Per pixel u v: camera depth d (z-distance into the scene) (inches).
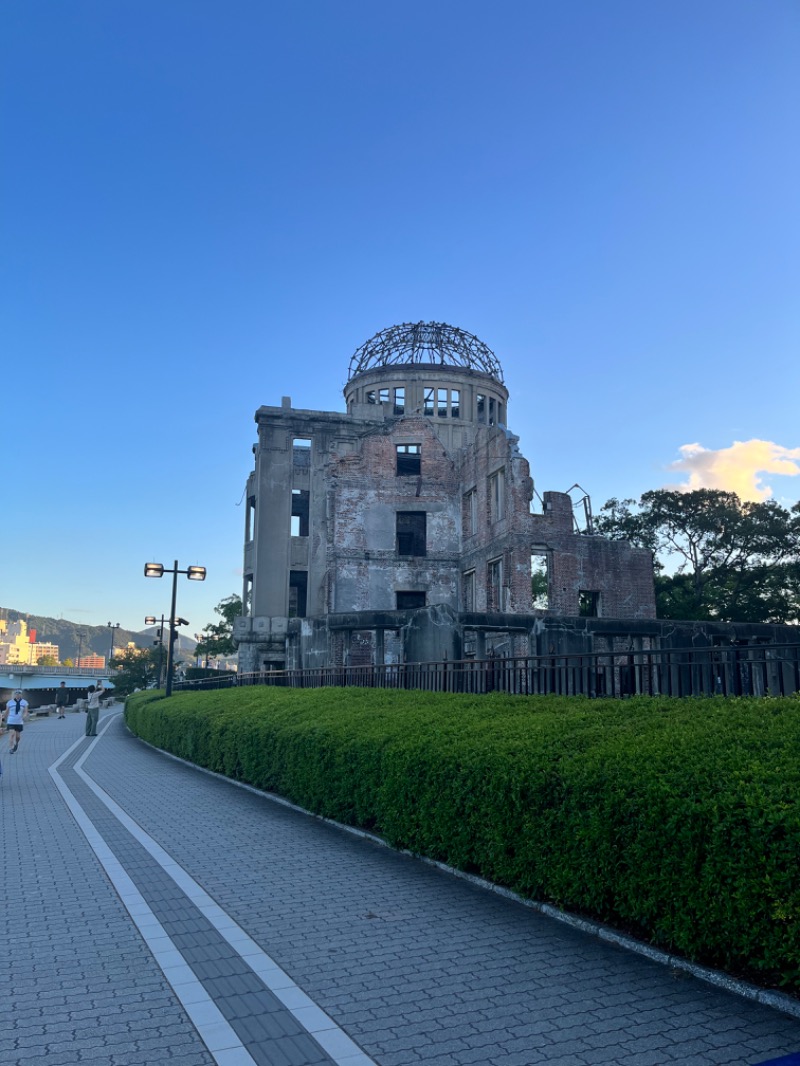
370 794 400.5
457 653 914.1
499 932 254.2
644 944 233.9
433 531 1440.7
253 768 579.5
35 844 394.6
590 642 940.6
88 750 950.4
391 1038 177.9
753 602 1743.4
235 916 272.5
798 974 189.9
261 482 1664.6
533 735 319.9
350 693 619.2
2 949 239.6
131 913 276.8
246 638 1565.0
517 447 1239.5
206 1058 169.0
